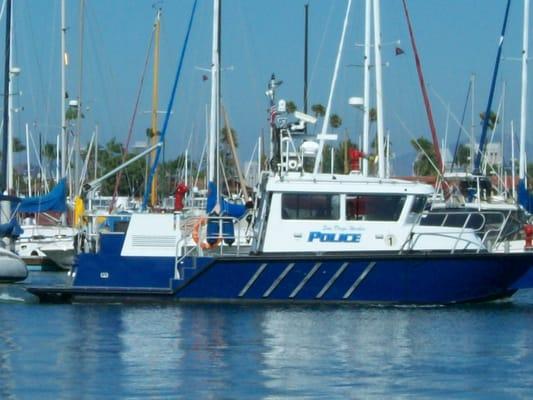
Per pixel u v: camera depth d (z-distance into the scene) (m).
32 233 79.56
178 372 31.86
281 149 47.28
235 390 29.39
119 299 46.62
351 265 44.78
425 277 45.06
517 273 45.69
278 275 45.06
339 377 31.22
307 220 45.88
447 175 75.75
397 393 29.20
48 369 32.31
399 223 46.09
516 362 33.72
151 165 85.06
